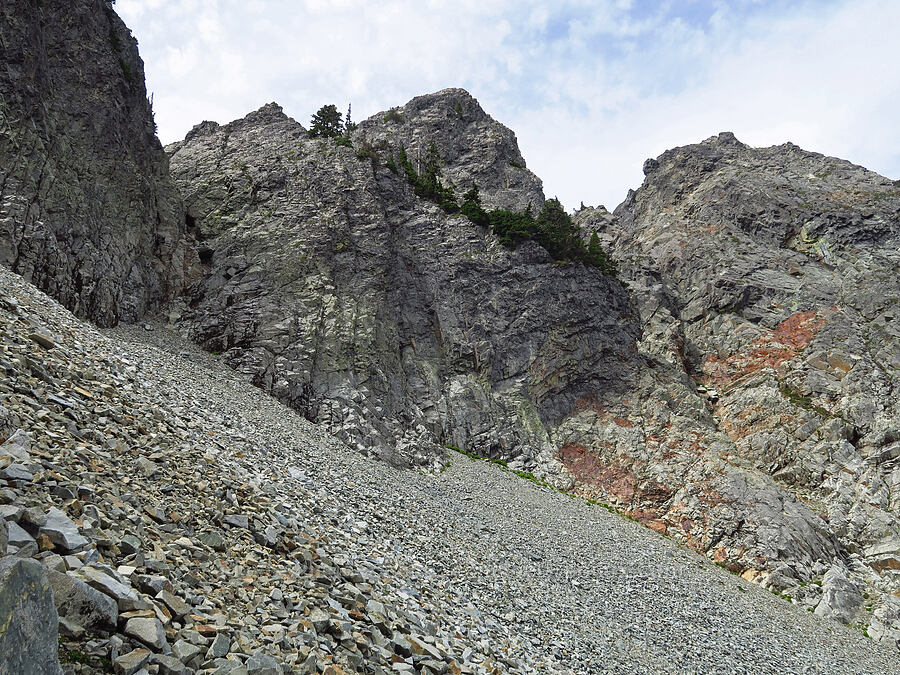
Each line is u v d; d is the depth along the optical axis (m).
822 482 55.91
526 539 33.72
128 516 10.38
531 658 16.84
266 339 46.50
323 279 53.44
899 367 65.50
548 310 69.44
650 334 81.00
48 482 9.48
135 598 8.00
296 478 21.38
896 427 57.41
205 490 13.49
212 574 10.55
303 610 11.01
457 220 73.75
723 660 25.81
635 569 36.41
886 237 85.94
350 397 44.94
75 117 43.72
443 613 16.19
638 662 21.38
